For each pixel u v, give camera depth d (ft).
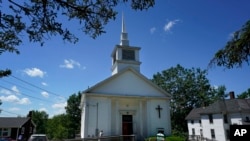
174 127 182.60
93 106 74.28
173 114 181.98
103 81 77.97
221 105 126.11
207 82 179.22
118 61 88.48
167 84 179.83
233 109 116.06
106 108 75.66
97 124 72.64
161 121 80.74
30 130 151.64
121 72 81.61
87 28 15.17
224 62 14.35
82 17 14.46
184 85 175.52
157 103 83.15
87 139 65.77
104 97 76.64
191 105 177.17
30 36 13.28
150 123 79.30
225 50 14.17
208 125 131.95
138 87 82.89
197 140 120.06
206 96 176.04
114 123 77.10
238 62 13.96
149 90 83.97
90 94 74.64
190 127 159.53
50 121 296.71
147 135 77.41
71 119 200.44
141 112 81.20
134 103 83.76
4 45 14.44
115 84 80.12
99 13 14.74
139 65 90.79
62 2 13.24
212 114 129.49
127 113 81.51
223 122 119.55
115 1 14.52
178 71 181.68
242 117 111.96
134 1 14.57
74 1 13.75
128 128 80.18
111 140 70.59
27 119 145.48
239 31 13.43
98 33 15.40
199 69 180.65
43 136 62.13
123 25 97.91
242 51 13.65
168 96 84.84
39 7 12.60
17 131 132.87
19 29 12.93
